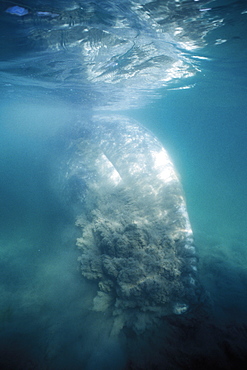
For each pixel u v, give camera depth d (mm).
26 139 11750
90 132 9047
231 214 16203
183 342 4305
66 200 7789
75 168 8125
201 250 9125
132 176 7137
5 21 5430
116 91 13961
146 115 35062
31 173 10945
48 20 5434
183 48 7668
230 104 22469
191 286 4836
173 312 4656
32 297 5797
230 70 10539
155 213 6277
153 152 7625
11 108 23781
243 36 6797
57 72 9680
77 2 4695
